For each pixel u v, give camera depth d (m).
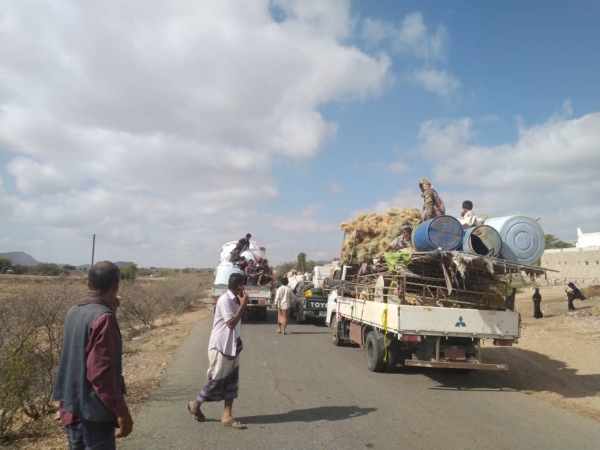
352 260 13.20
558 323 17.23
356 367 10.10
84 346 3.31
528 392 8.52
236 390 6.02
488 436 5.78
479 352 8.64
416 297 8.83
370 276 11.01
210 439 5.47
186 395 7.39
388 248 10.84
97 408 3.29
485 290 9.15
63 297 11.02
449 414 6.71
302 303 18.86
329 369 9.77
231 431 5.77
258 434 5.67
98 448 3.33
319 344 13.43
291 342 13.68
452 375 9.66
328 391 7.88
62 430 5.79
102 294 3.56
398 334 8.28
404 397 7.64
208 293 42.53
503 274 8.70
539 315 19.53
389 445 5.40
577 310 20.75
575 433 5.97
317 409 6.79
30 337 7.99
